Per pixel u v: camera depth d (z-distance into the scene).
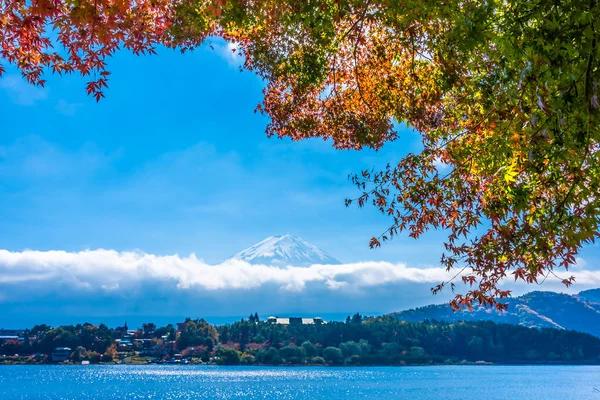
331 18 11.67
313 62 14.13
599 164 8.20
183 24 11.38
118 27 10.46
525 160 8.73
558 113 6.99
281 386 131.50
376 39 13.76
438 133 11.23
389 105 13.95
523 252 9.50
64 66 10.81
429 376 180.38
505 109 9.01
